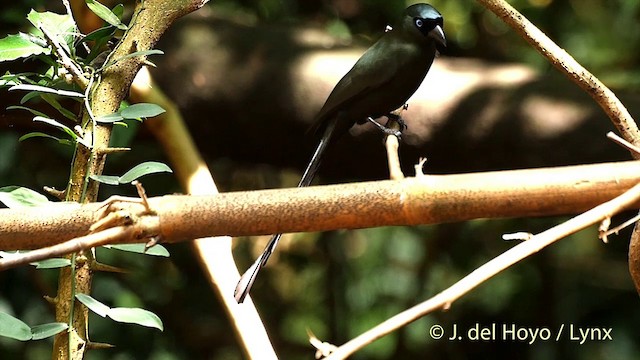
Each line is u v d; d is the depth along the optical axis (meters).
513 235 2.63
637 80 9.62
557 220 9.93
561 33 10.59
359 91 4.70
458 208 2.73
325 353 2.45
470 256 10.40
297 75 7.61
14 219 2.98
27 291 8.52
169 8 4.09
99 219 2.92
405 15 4.81
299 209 2.81
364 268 11.23
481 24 10.30
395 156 2.85
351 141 7.39
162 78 7.68
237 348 9.95
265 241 10.70
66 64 3.86
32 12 4.00
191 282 9.70
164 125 4.90
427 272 10.52
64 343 3.61
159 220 2.82
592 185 2.65
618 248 10.57
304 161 7.83
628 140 3.55
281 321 10.97
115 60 3.83
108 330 8.97
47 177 8.92
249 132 7.76
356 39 9.10
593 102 7.29
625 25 10.70
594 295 10.41
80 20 5.13
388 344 10.99
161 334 9.46
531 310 10.44
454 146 7.41
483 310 10.54
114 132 6.07
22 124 7.21
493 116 7.32
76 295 3.55
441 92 7.46
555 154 7.22
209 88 7.65
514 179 2.70
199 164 4.92
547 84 7.50
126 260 8.91
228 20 8.15
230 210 2.82
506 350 10.47
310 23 9.41
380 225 2.81
